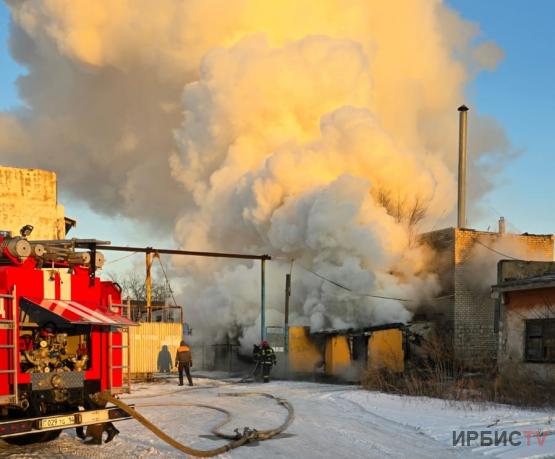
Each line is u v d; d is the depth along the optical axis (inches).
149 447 410.3
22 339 390.3
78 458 378.3
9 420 369.4
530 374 728.3
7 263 389.4
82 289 418.3
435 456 380.2
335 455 381.4
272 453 387.2
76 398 403.2
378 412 580.1
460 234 1269.7
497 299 845.8
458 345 1221.7
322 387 906.7
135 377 1062.4
